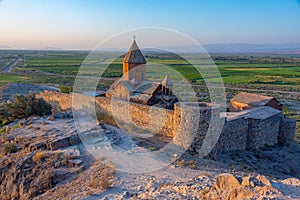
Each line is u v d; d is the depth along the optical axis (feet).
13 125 99.09
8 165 60.90
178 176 47.80
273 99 97.09
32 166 57.98
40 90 202.80
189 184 43.21
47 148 64.49
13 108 109.81
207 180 45.32
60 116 93.81
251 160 65.41
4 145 68.18
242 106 99.35
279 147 82.17
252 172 54.70
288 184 34.68
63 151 60.49
